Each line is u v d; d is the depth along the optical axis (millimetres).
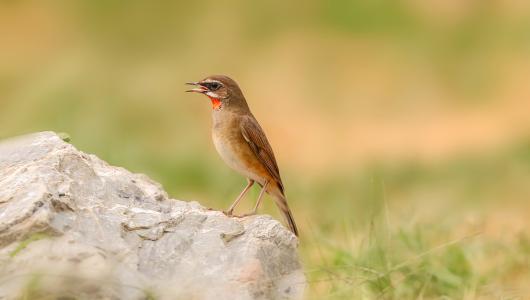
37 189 7422
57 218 7379
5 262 7012
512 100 25156
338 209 13430
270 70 27562
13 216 7211
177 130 21109
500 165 17984
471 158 18984
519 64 27375
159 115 21625
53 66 24828
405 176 17891
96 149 16266
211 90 9789
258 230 8141
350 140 22391
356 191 16203
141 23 29828
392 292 9609
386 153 20531
